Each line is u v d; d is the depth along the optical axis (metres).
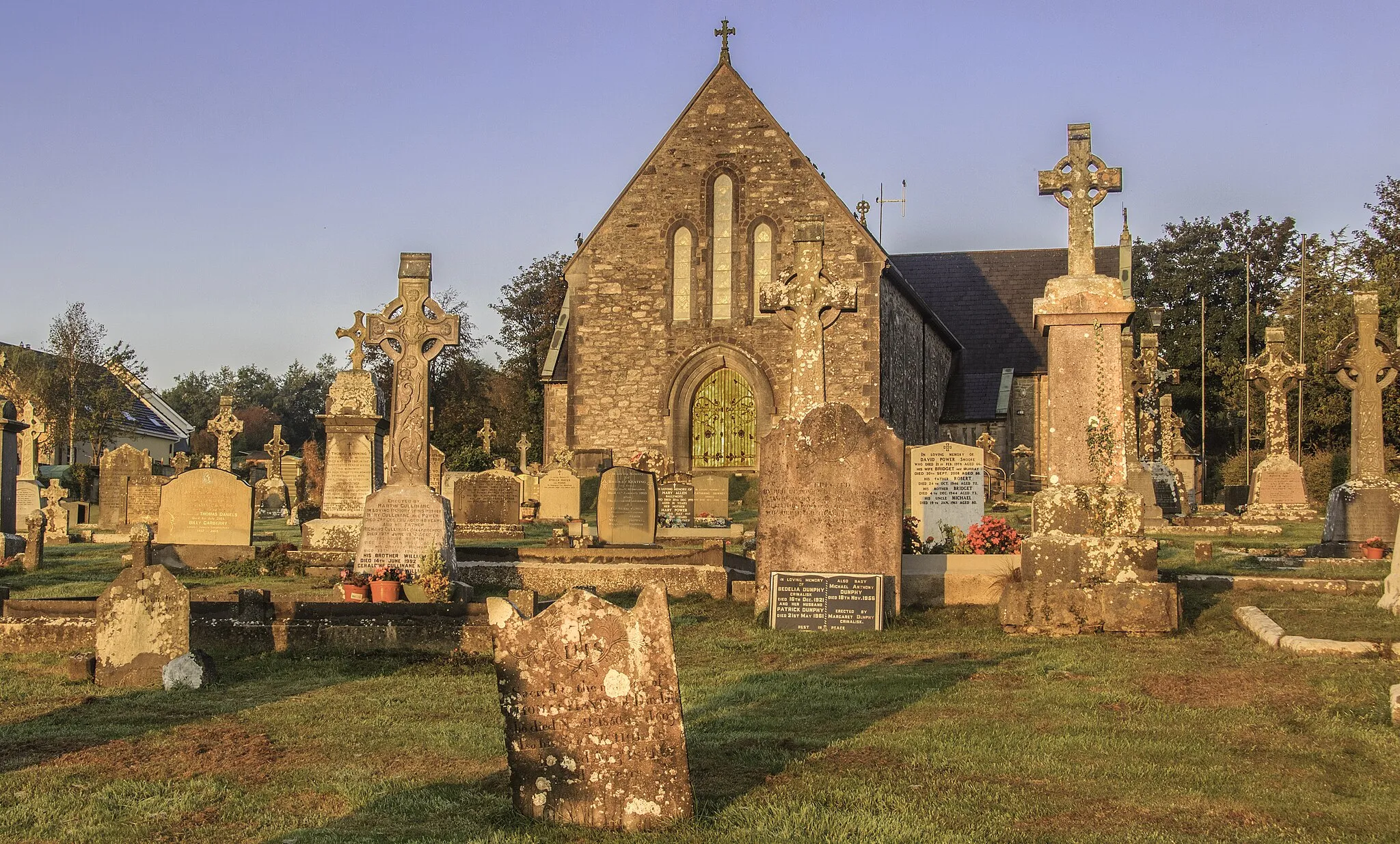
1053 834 6.62
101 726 9.17
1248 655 11.14
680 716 6.86
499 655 6.94
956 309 58.19
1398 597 13.28
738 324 40.06
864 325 39.06
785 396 39.78
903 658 11.69
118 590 10.78
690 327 40.31
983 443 41.22
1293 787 7.41
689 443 40.41
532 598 12.82
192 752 8.45
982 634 12.79
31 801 7.35
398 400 17.12
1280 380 28.36
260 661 11.73
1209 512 35.91
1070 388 13.24
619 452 40.38
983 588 14.52
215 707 9.80
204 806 7.28
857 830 6.65
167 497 21.12
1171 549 22.06
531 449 64.50
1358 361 19.36
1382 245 52.47
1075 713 9.24
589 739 6.83
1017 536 16.48
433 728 9.08
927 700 9.75
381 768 8.05
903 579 14.59
